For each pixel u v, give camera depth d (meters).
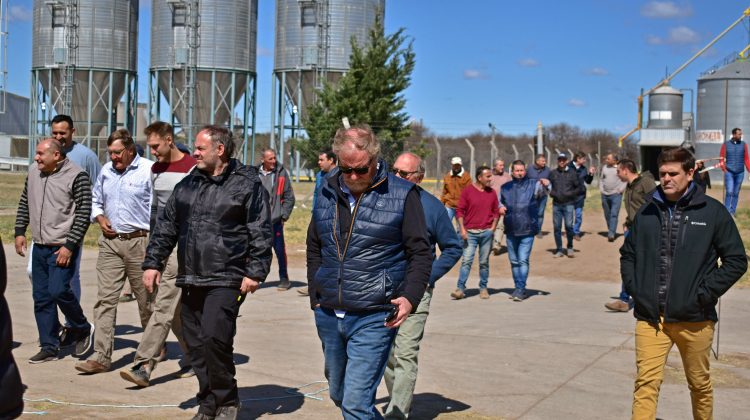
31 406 6.20
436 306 11.66
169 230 6.08
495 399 6.83
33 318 9.95
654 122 44.03
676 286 5.28
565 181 17.27
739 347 8.95
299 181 56.69
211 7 53.12
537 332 9.70
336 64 55.53
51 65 55.16
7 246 17.20
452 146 50.34
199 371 5.97
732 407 6.70
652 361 5.39
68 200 7.67
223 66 53.41
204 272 5.82
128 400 6.50
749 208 26.33
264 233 5.93
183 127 53.69
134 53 56.72
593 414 6.45
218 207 5.86
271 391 6.93
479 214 12.30
